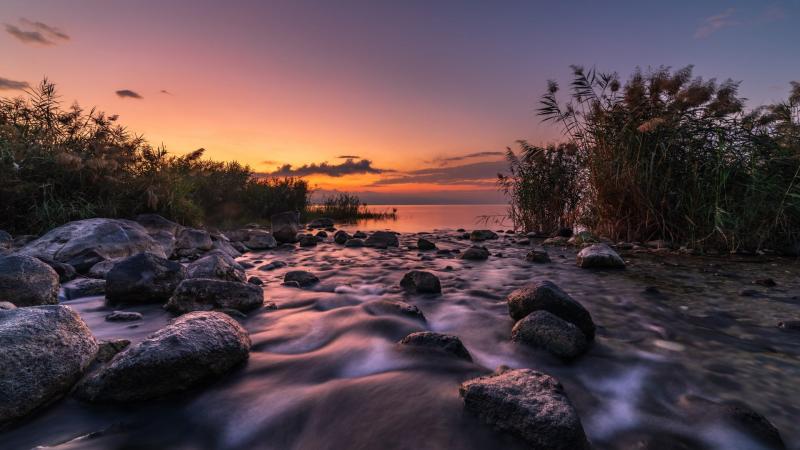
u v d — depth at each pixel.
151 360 2.01
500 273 5.80
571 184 11.01
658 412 2.03
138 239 5.97
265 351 2.69
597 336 3.15
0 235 6.04
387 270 6.06
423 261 6.99
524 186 11.80
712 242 7.75
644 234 8.60
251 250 8.64
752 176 7.29
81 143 8.52
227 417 1.91
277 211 16.39
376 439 1.70
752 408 2.09
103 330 3.06
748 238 7.46
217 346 2.28
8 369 1.84
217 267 4.34
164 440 1.76
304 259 7.25
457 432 1.72
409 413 1.87
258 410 1.96
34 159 7.62
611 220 9.01
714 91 7.81
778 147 7.61
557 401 1.76
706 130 7.96
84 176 7.95
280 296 4.30
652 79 8.46
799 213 7.09
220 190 14.34
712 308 3.93
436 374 2.26
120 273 3.88
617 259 6.08
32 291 3.47
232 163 15.95
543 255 6.82
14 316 2.14
